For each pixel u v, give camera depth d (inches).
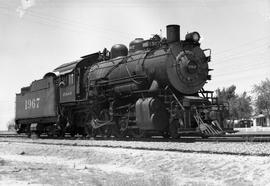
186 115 667.4
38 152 692.7
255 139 566.6
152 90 703.1
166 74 695.1
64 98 967.0
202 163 420.5
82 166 495.2
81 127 996.6
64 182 362.0
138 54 774.5
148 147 568.7
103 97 841.5
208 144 538.3
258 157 403.9
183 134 684.7
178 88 707.4
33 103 1122.0
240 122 2503.7
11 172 420.5
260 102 2524.6
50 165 496.4
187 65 713.0
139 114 708.7
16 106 1250.6
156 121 682.8
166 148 539.2
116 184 345.7
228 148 489.7
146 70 735.1
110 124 810.8
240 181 345.7
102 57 951.0
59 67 1037.8
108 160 532.4
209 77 755.4
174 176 399.9
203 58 749.9
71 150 639.8
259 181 338.3
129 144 632.4
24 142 891.4
